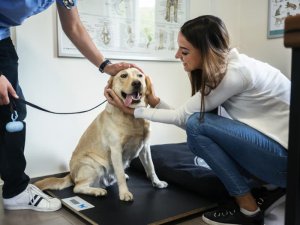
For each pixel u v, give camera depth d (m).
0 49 1.42
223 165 1.34
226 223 1.35
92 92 2.25
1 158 1.50
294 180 0.70
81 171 1.70
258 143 1.25
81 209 1.48
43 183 1.74
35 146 2.04
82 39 1.72
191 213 1.45
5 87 1.20
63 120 2.14
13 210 1.55
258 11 2.90
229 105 1.40
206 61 1.25
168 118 1.49
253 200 1.33
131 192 1.70
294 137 0.69
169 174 1.84
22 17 1.28
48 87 2.06
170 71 2.66
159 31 2.54
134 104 1.60
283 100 1.29
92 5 2.15
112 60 2.30
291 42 0.65
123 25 2.32
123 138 1.61
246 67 1.26
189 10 2.70
